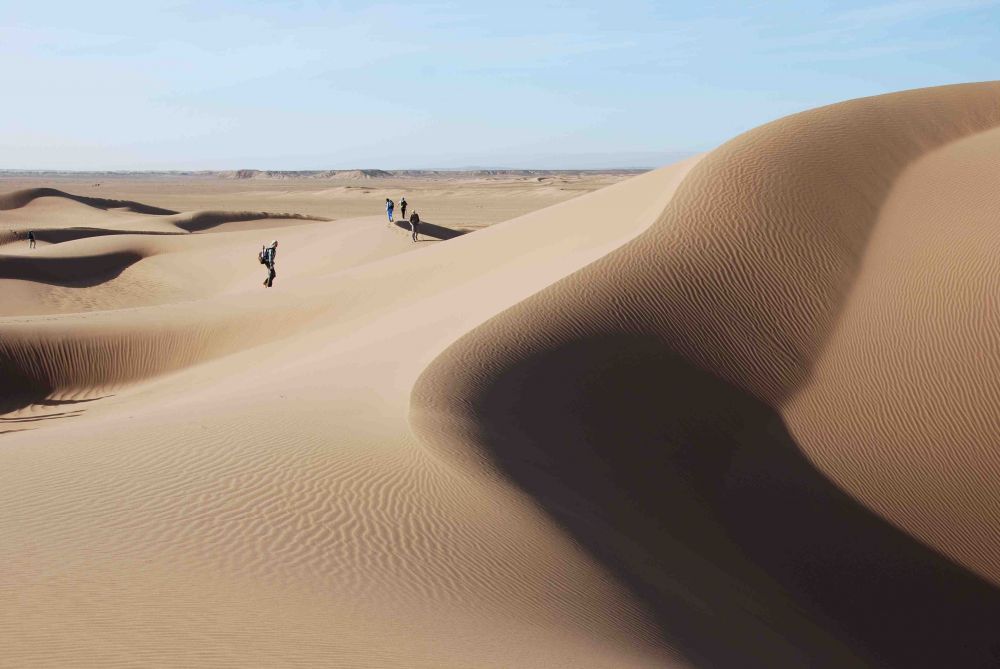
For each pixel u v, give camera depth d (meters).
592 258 21.56
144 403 22.00
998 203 21.80
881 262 20.94
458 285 27.34
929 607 13.06
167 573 7.21
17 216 84.25
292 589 7.15
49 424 21.70
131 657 5.61
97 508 8.93
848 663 10.62
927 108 28.34
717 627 9.20
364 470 10.54
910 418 16.77
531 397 15.34
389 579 7.72
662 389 16.84
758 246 21.38
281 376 18.58
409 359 17.34
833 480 15.49
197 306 30.88
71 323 27.44
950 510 14.98
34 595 6.57
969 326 18.16
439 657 6.12
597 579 8.98
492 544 9.02
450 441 12.27
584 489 12.71
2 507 8.95
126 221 80.38
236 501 9.26
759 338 18.83
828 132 26.33
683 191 24.02
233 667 5.59
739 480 15.16
